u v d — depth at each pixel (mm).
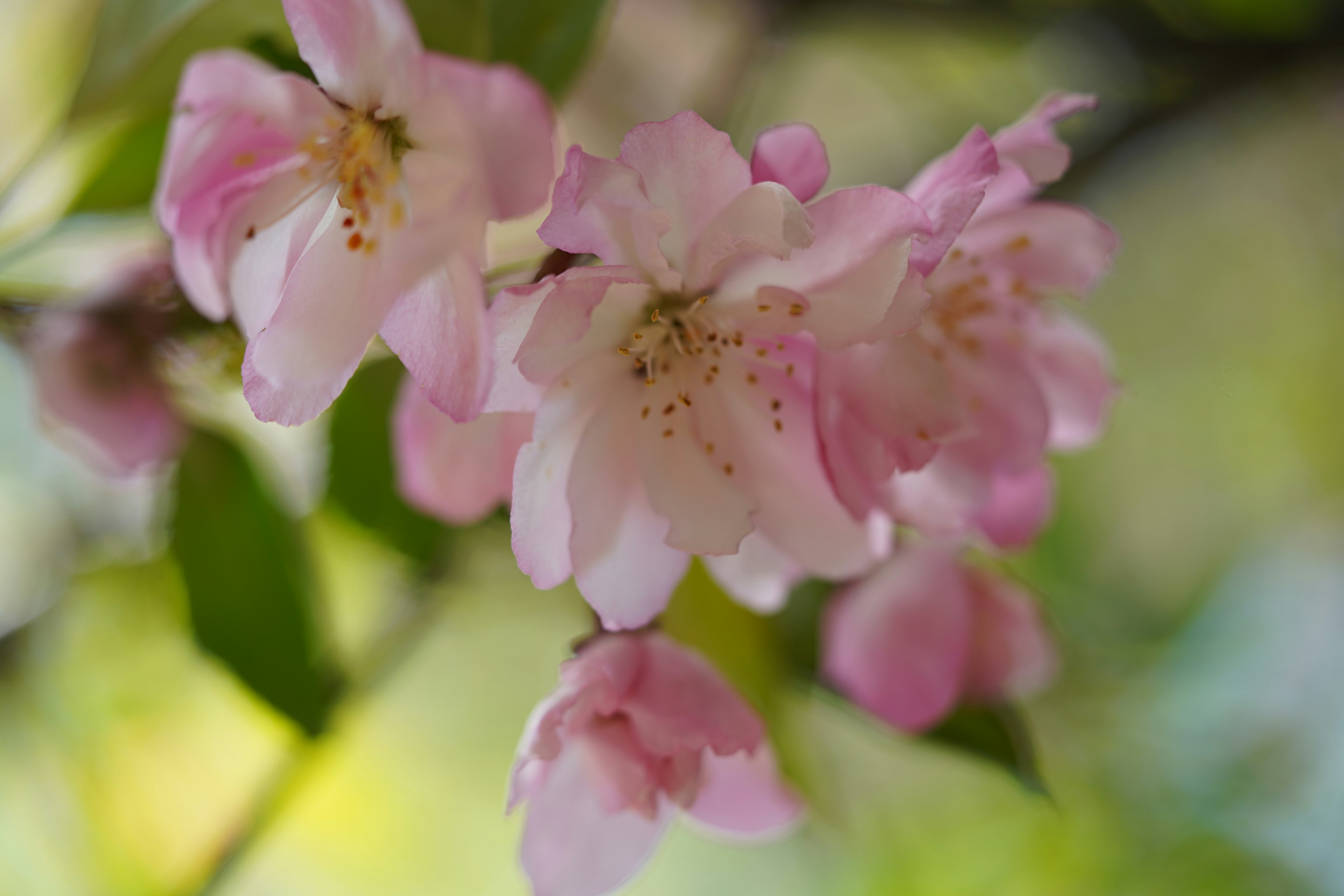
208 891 301
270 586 294
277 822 316
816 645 298
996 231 275
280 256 261
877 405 255
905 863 391
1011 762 297
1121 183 393
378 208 255
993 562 315
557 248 249
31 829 370
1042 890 380
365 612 330
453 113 252
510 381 253
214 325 290
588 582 255
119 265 295
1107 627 394
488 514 278
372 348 285
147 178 289
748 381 263
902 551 296
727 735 260
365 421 287
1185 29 355
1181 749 385
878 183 391
